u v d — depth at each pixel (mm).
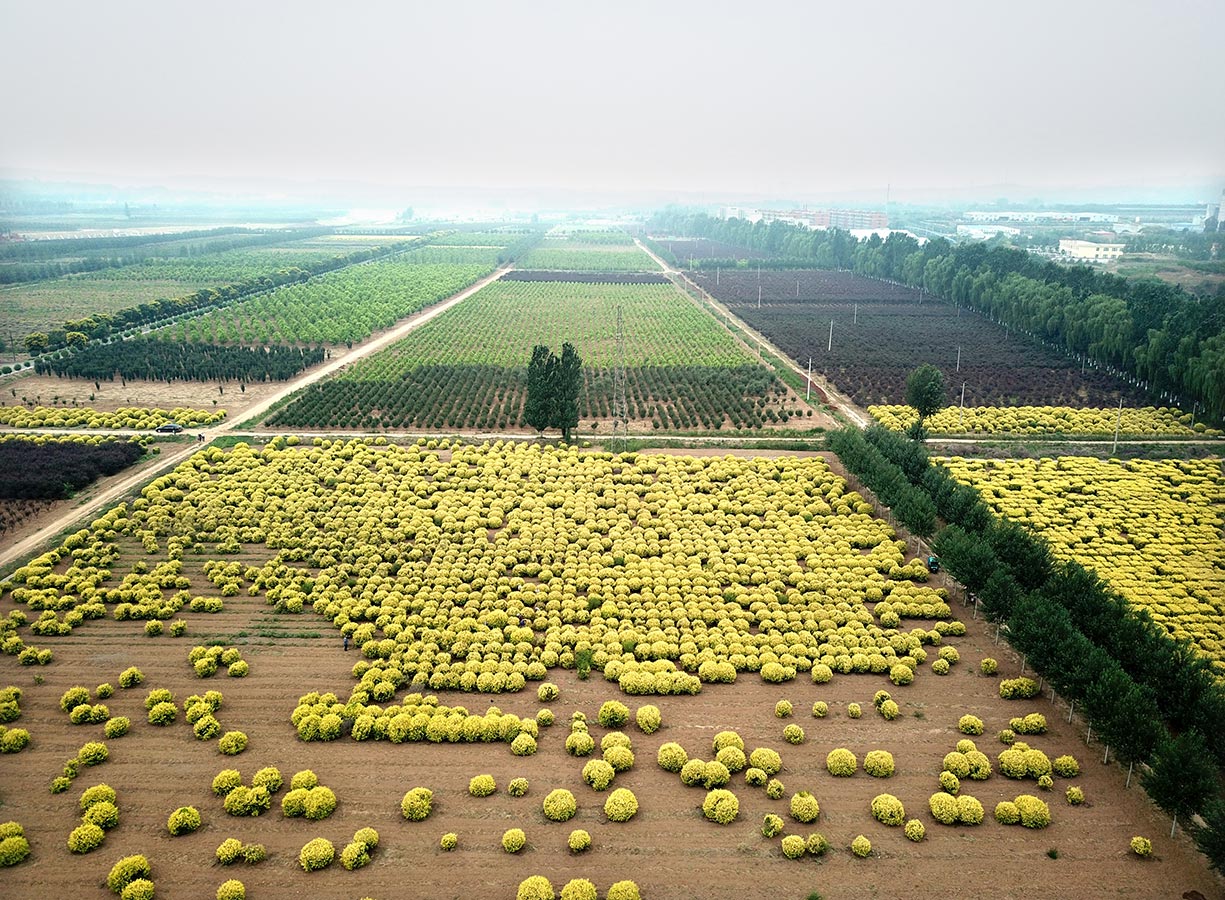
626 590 72375
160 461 104750
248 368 146375
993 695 59406
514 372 149875
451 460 103375
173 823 45250
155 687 59719
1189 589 73562
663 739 54219
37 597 70375
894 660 62406
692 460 103750
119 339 170625
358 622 69125
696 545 80562
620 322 176000
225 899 40281
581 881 40562
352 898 41031
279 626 68500
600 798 48438
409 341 174750
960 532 72938
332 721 53750
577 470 100125
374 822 46469
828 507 90312
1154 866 43281
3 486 91500
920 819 46969
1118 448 111562
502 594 72562
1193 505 91438
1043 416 125062
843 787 49562
